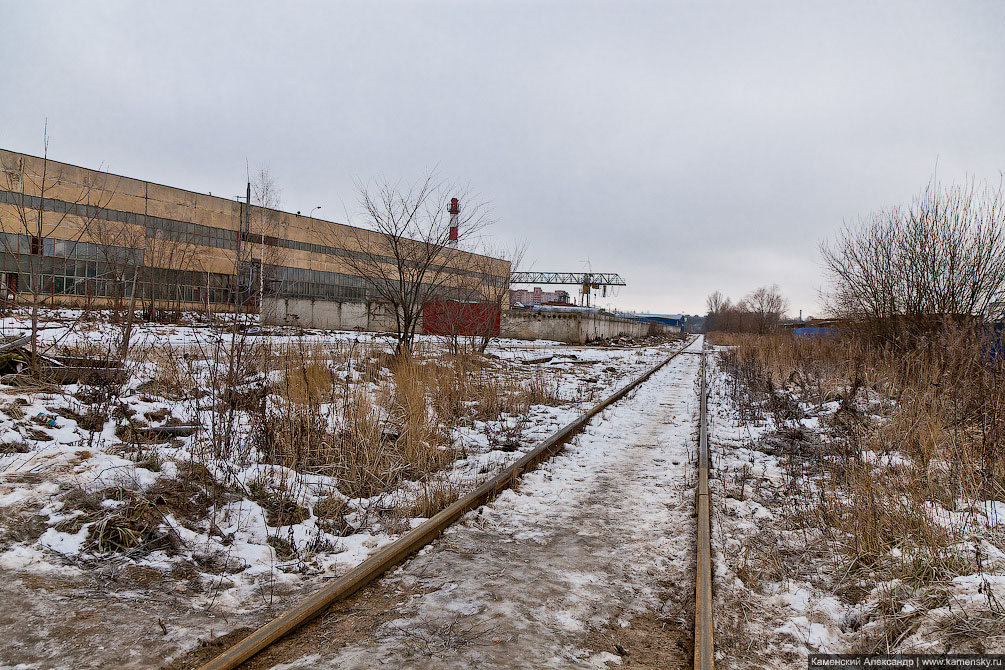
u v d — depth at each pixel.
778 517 6.05
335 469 6.82
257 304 10.77
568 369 22.58
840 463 7.29
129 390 8.74
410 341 14.57
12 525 4.30
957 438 7.18
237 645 3.28
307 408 8.01
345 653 3.41
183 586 4.16
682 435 10.38
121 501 4.79
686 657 3.55
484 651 3.49
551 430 10.28
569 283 82.56
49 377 8.31
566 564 4.82
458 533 5.40
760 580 4.56
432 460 7.75
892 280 15.34
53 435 6.19
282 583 4.38
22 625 3.42
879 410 10.91
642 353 37.19
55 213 29.16
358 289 46.22
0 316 12.86
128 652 3.31
